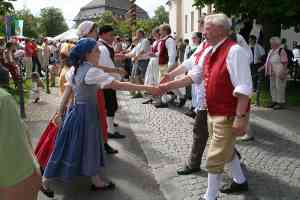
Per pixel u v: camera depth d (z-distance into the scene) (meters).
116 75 5.58
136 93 11.93
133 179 5.11
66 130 4.38
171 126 7.91
